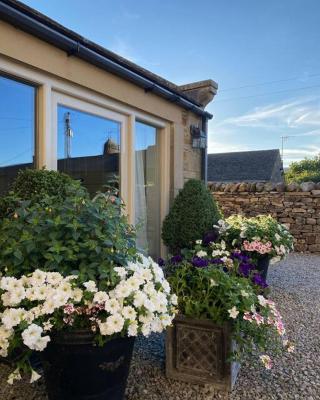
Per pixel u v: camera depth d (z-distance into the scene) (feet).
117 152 11.85
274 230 13.14
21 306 5.31
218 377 6.68
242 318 6.66
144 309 5.48
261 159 65.46
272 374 7.28
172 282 7.25
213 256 9.43
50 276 5.36
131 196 12.25
